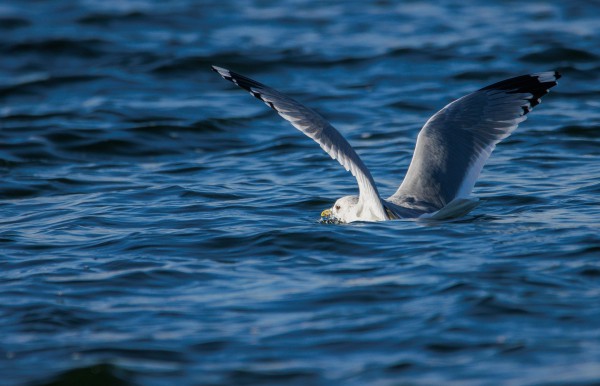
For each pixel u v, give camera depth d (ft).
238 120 67.97
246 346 28.43
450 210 39.75
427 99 72.13
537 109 67.51
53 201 49.37
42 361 27.81
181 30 99.66
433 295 31.68
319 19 103.30
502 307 30.19
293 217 43.93
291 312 31.01
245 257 37.42
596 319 29.12
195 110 70.69
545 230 38.81
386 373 26.23
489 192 47.32
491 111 42.63
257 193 49.34
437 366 26.53
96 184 53.11
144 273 35.50
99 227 42.93
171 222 43.34
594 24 95.45
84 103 73.56
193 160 59.21
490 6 107.45
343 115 68.69
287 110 38.93
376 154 57.98
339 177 52.85
